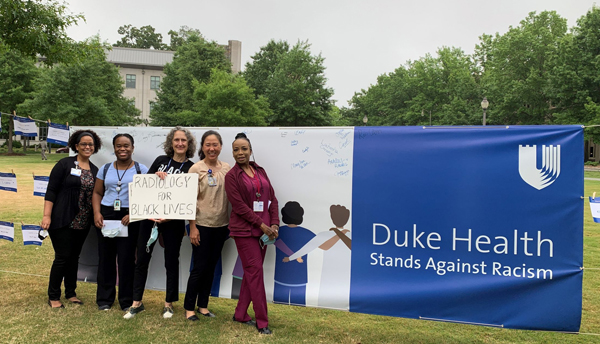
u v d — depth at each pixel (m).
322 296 3.74
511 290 3.32
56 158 31.39
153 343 3.22
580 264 3.22
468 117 42.81
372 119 64.12
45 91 30.17
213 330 3.51
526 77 41.66
